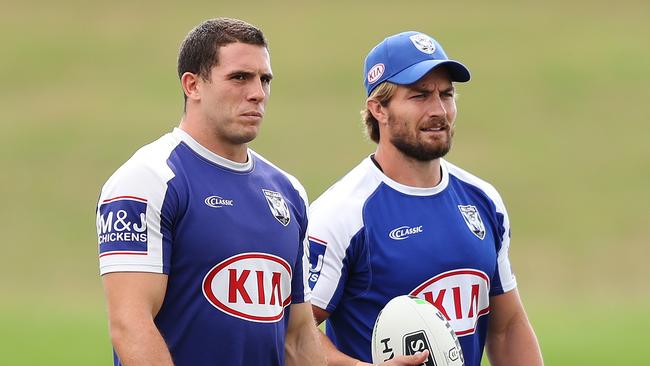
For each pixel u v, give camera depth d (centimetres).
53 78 17612
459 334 2331
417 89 2352
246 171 2127
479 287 2377
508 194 12588
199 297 2028
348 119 15200
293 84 16925
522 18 19925
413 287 2325
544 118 15100
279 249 2108
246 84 2064
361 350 2347
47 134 14962
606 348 6662
